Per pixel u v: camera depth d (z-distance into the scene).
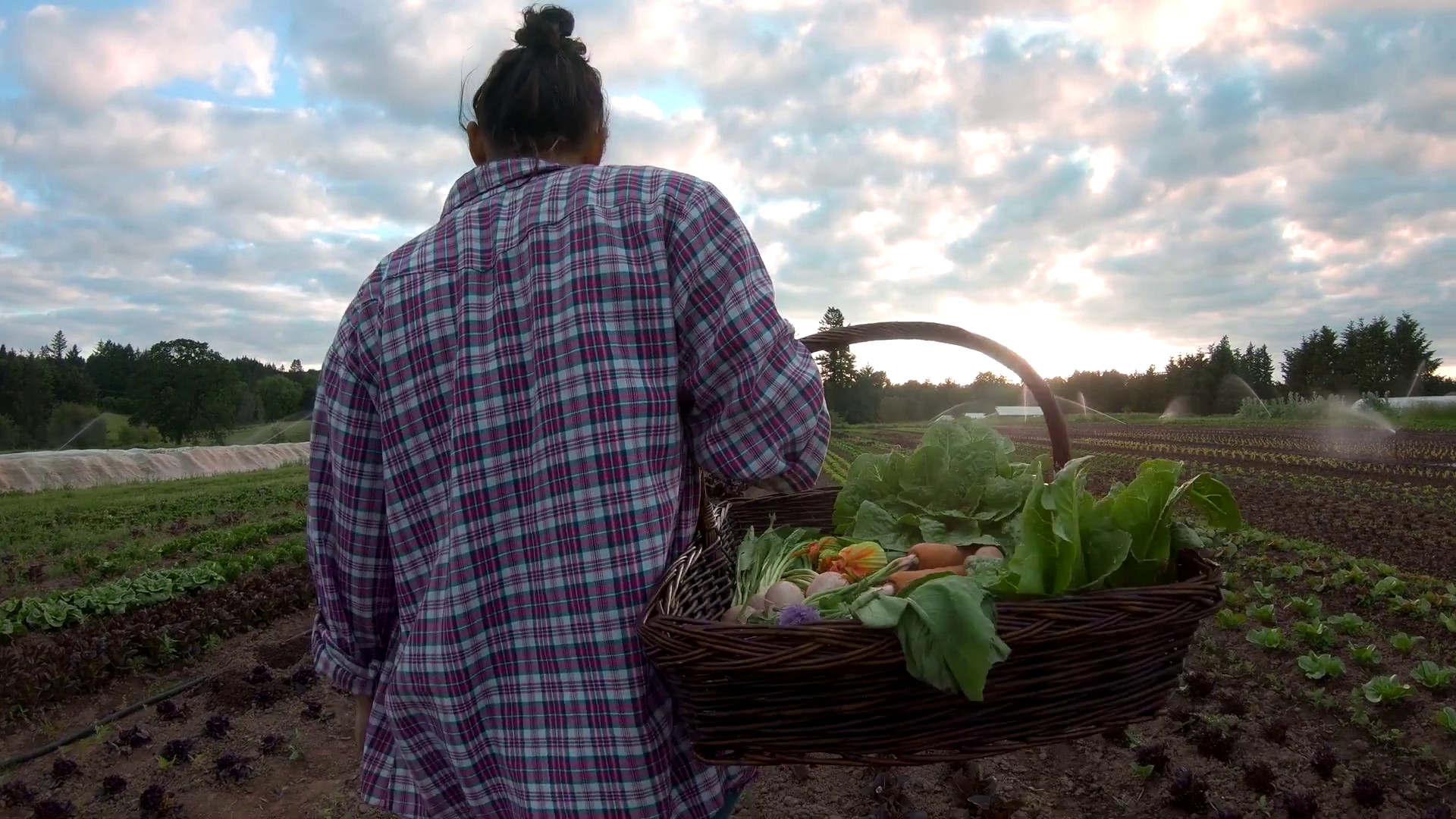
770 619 1.80
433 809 1.66
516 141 1.83
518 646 1.55
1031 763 4.35
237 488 28.69
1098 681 1.56
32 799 4.37
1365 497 14.59
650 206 1.61
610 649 1.50
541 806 1.52
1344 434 35.56
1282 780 4.11
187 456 47.56
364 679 1.79
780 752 1.54
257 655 6.62
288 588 8.18
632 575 1.51
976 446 2.77
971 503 2.62
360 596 1.74
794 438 1.62
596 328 1.54
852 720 1.52
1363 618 6.85
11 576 11.83
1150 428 47.09
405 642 1.63
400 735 1.65
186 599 8.02
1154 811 3.90
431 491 1.63
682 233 1.60
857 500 2.84
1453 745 4.41
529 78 1.79
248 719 5.38
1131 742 4.48
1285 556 9.08
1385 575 7.98
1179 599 1.60
